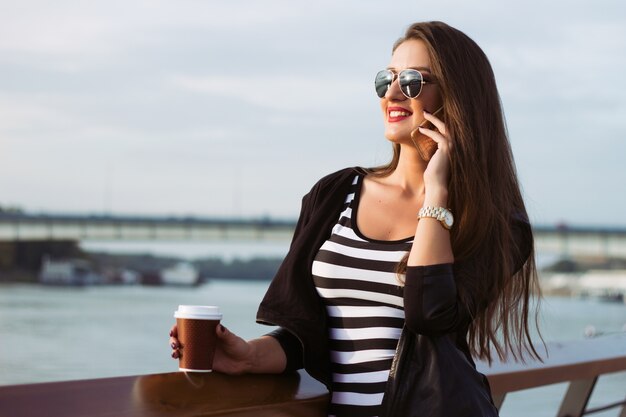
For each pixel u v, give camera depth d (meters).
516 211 2.46
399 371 2.18
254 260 161.25
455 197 2.34
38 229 84.88
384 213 2.39
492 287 2.31
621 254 81.56
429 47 2.41
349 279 2.30
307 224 2.42
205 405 1.87
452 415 2.12
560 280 137.75
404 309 2.19
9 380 40.19
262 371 2.27
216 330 2.12
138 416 1.72
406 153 2.45
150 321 76.06
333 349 2.34
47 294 122.44
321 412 2.19
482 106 2.41
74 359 48.88
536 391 3.93
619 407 3.62
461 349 2.30
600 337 3.60
